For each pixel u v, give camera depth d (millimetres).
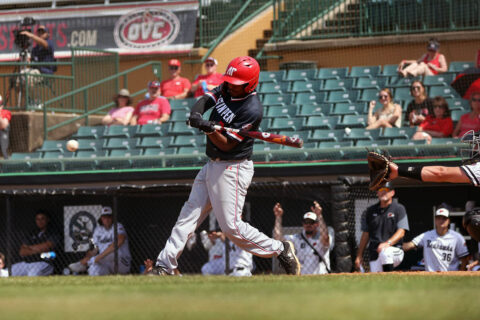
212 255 33375
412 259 35094
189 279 16031
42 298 10797
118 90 55781
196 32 55594
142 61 56438
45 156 46125
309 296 10297
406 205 36969
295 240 30047
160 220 37969
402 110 43844
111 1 57031
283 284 13383
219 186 19156
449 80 45125
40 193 31953
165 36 55594
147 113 47625
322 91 47312
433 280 14172
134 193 31125
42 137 49500
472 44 49281
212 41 55531
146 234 37969
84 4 57562
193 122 18484
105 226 34656
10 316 8352
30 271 35906
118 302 9914
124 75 55969
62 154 45844
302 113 45188
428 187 36500
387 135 40469
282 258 20156
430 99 41469
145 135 46031
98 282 15383
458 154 35938
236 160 19141
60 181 40469
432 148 36469
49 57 54656
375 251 29969
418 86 41625
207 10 55406
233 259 32219
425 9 50188
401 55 50594
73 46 55969
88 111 53781
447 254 30328
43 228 37531
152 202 38062
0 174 41188
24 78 51094
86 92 52188
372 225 30078
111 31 56625
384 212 29969
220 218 19422
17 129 48438
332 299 9742
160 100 47719
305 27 54000
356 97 45812
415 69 45656
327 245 29703
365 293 10742
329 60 52344
